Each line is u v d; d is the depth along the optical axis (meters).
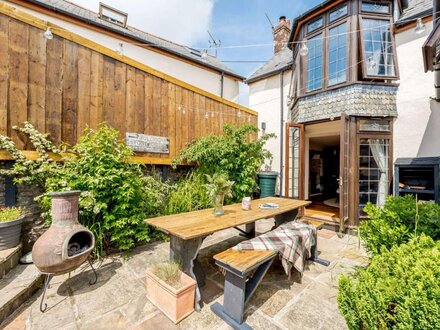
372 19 4.33
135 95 3.88
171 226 2.25
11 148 2.65
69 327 1.77
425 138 4.04
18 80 2.77
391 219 2.24
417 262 1.20
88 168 2.96
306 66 5.12
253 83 7.58
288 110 6.49
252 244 2.26
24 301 2.06
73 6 5.50
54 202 2.15
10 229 2.41
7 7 2.68
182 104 4.59
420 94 4.11
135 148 3.87
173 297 1.83
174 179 4.57
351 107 4.25
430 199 3.86
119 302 2.08
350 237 4.01
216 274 2.66
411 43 4.23
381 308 1.08
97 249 2.92
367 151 4.38
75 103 3.24
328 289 2.34
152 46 6.00
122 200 3.08
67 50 3.16
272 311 1.99
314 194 8.74
